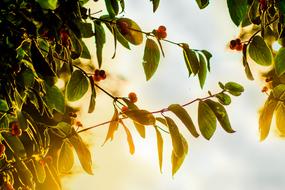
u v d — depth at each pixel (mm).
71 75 1300
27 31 1245
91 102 1300
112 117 1283
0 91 1272
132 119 1271
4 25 1249
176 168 1273
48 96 1311
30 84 1294
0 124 1305
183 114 1267
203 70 1306
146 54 1307
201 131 1280
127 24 1310
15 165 1284
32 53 1235
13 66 1260
